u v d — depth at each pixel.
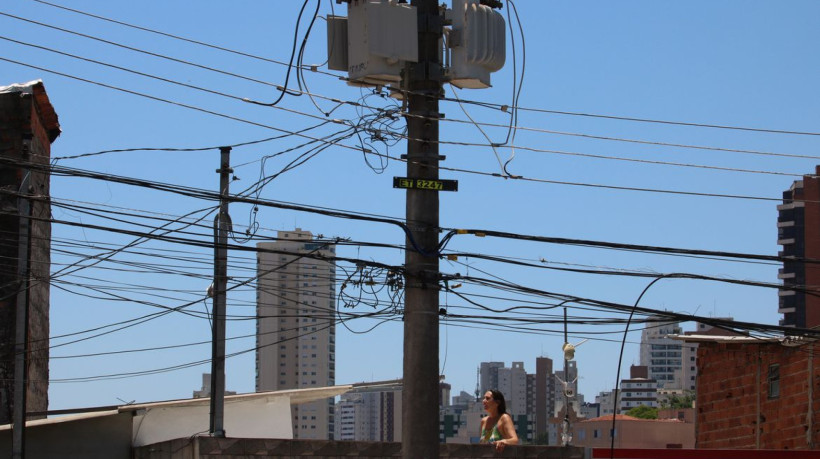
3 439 19.77
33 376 24.03
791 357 23.78
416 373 12.83
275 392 22.22
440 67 13.80
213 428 16.84
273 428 21.92
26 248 18.38
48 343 26.27
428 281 13.05
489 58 13.88
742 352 25.30
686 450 17.03
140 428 20.88
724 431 25.53
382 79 13.65
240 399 21.56
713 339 24.61
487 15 13.97
